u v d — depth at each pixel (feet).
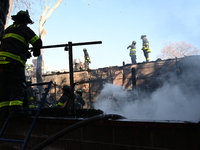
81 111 9.38
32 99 24.11
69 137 7.68
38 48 9.80
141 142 6.08
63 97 17.53
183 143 5.41
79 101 21.58
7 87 9.57
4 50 8.89
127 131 6.36
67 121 7.57
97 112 9.30
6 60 8.70
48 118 8.20
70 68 9.81
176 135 5.54
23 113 9.11
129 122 6.23
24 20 9.95
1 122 9.96
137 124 6.07
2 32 12.39
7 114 9.51
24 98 10.25
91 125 7.14
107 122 6.67
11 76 9.01
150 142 5.92
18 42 9.14
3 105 9.45
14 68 9.00
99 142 6.93
